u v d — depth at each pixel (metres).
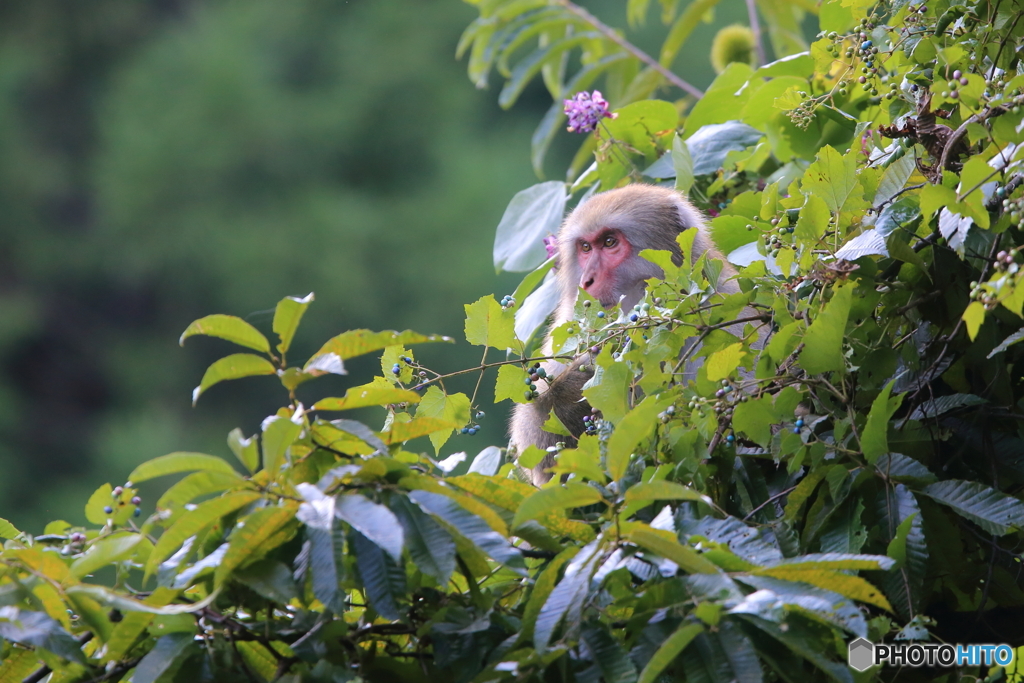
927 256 5.84
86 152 31.08
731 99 9.32
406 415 6.10
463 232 28.66
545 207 9.63
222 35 30.73
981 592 5.85
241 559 4.30
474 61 11.77
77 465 27.55
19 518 26.64
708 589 4.30
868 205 5.85
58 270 29.38
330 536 4.17
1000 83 5.68
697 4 12.06
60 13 31.75
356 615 5.02
